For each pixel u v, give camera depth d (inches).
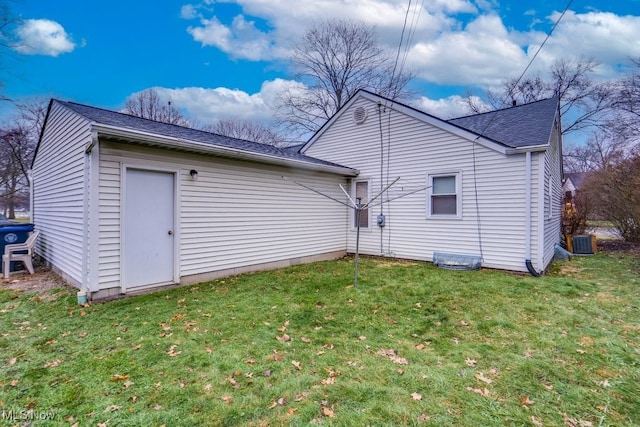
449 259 293.0
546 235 297.1
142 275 203.8
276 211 288.4
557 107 322.0
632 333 142.5
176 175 218.2
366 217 365.1
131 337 136.9
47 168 286.8
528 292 205.3
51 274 253.6
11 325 150.9
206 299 190.2
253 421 85.7
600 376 108.0
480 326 151.5
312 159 356.2
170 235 217.5
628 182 409.7
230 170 251.0
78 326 148.6
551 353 124.3
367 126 363.3
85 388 100.0
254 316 162.9
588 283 230.2
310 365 115.1
